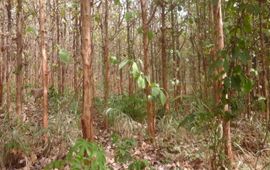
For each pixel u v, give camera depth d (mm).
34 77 14148
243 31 3006
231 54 2916
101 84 12898
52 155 5789
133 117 7930
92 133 3379
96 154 2943
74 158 3152
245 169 4691
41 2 6070
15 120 6527
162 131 7027
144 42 6246
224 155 3846
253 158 5184
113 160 5441
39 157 5758
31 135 6039
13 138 5590
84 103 3350
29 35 10789
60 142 5949
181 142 6336
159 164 5543
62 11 8867
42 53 6129
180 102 8359
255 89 6957
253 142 5945
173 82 8133
